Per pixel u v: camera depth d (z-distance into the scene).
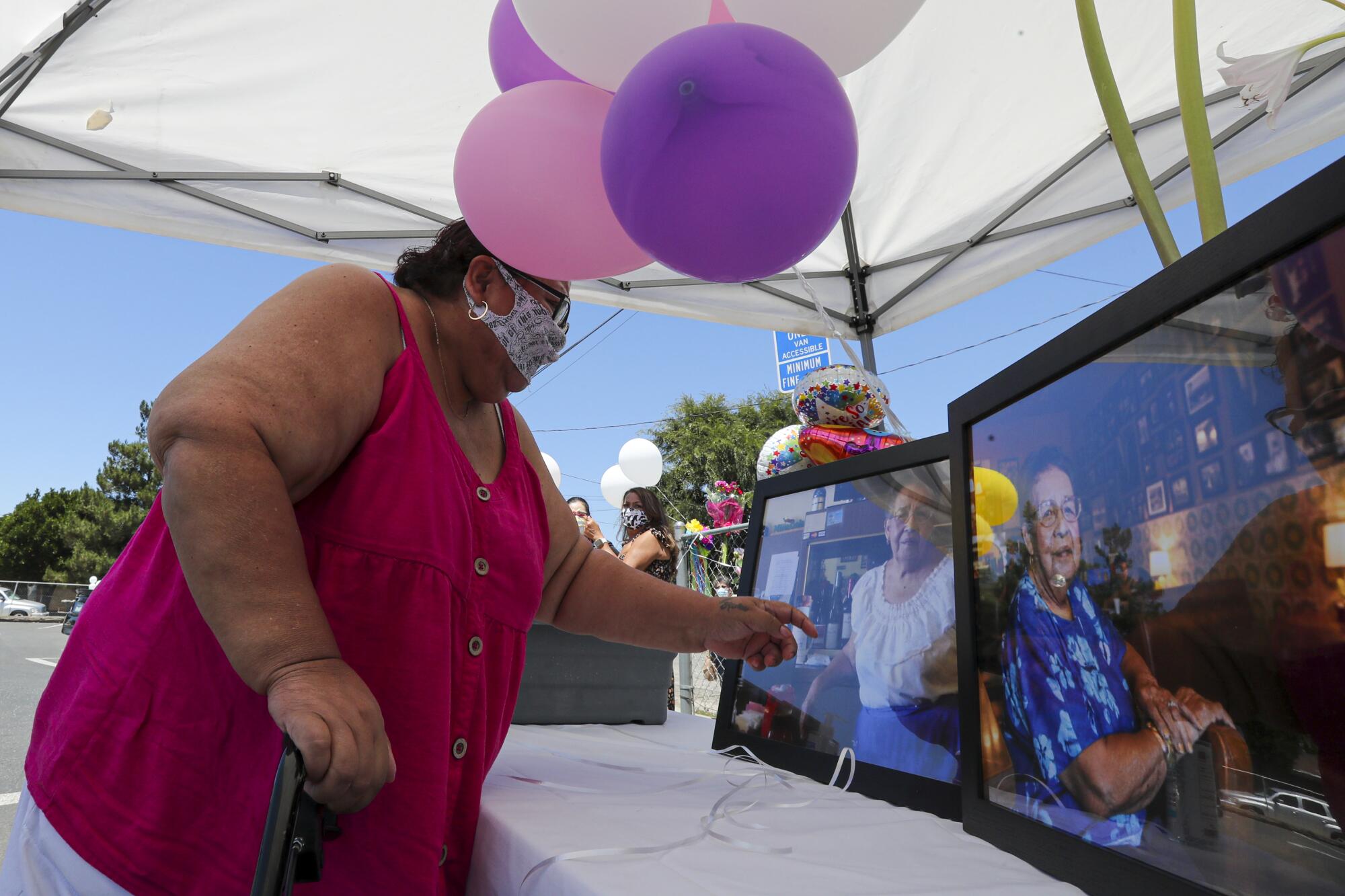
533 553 0.92
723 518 4.55
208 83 2.54
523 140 0.82
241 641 0.61
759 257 0.73
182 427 0.65
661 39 0.79
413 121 2.78
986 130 2.78
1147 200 0.90
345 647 0.72
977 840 0.70
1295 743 0.42
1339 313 0.41
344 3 2.35
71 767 0.71
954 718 0.84
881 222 3.23
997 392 0.73
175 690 0.71
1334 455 0.41
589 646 1.58
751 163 0.66
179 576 0.74
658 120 0.66
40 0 2.12
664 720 1.67
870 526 1.05
